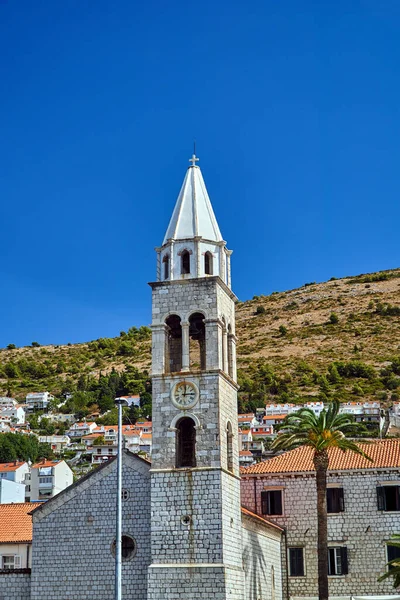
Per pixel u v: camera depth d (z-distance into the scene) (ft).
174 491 179.73
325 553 205.57
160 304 193.88
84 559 189.37
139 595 183.42
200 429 182.39
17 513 244.42
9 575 195.93
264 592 217.36
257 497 251.60
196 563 173.99
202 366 199.62
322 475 211.82
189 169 208.74
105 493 192.44
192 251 195.83
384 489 244.22
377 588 237.66
